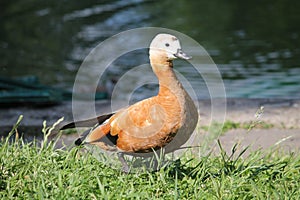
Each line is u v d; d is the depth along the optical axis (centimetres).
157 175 719
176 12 2703
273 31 2305
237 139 1046
